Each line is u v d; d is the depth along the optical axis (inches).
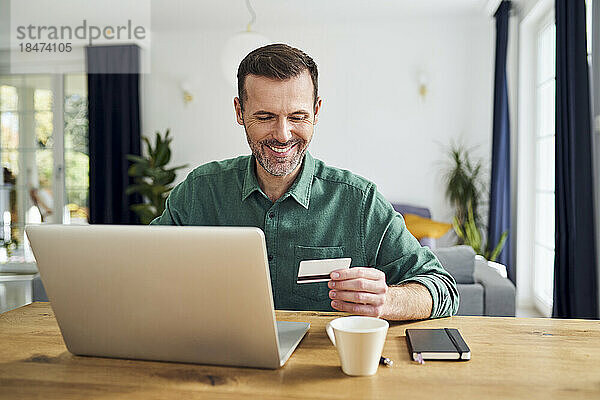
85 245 34.8
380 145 221.9
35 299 99.2
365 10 205.8
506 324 45.9
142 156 235.1
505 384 32.4
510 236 188.4
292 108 49.8
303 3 198.1
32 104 239.9
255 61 50.0
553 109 163.2
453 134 216.5
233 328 34.3
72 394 31.7
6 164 241.8
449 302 49.5
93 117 232.2
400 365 35.8
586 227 116.0
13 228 241.4
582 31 114.8
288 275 59.0
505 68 184.7
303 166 59.0
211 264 32.9
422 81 215.8
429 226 194.5
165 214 64.7
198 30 233.6
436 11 206.7
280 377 33.8
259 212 59.6
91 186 233.5
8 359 37.8
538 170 182.4
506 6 184.1
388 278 57.9
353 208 58.8
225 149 234.8
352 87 222.8
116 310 35.8
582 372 34.3
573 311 119.1
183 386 32.6
